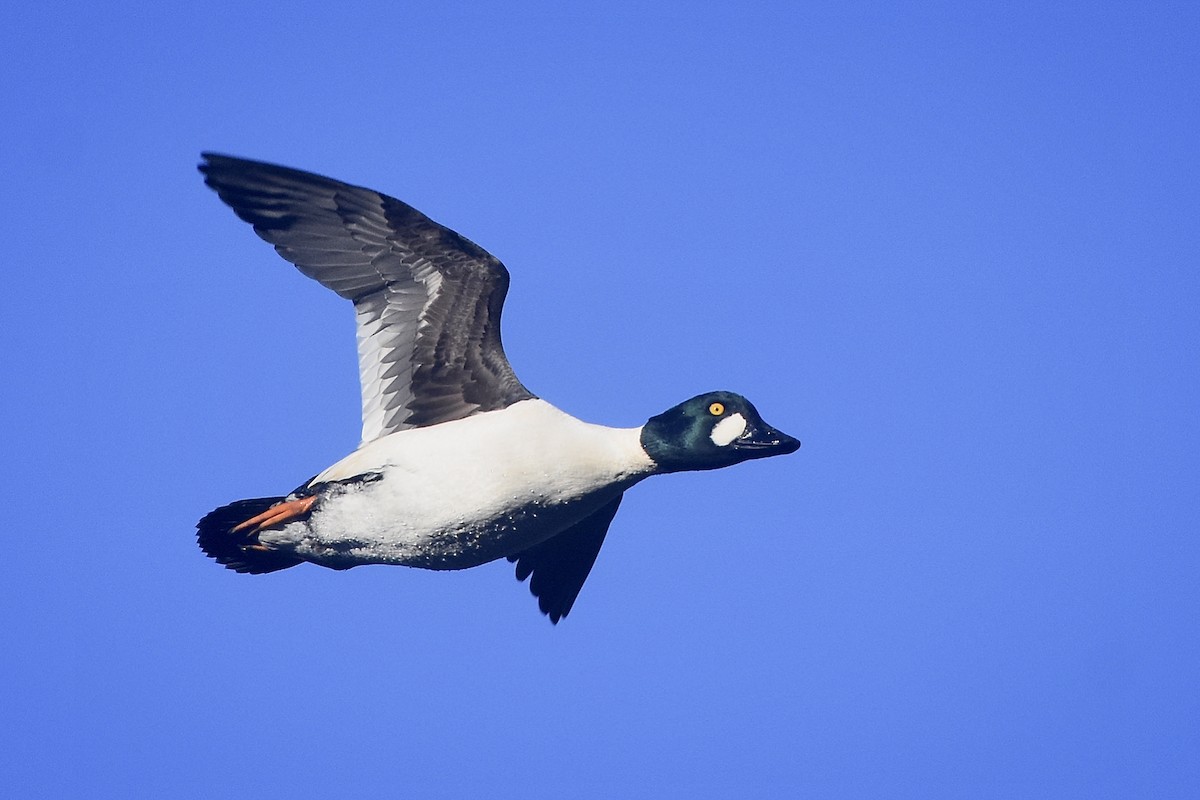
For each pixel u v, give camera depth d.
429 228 12.94
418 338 13.23
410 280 13.16
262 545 13.51
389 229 12.96
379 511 12.95
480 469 12.81
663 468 13.58
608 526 14.68
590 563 14.90
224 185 12.74
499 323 13.30
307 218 12.94
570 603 14.98
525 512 13.06
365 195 12.80
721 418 13.50
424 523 12.95
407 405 13.27
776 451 13.41
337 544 13.30
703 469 13.64
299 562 13.84
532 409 13.13
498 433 12.89
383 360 13.21
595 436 13.34
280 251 12.96
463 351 13.27
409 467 12.87
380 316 13.23
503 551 13.41
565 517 13.33
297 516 13.20
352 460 13.09
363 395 13.18
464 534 13.07
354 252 13.09
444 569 13.58
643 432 13.52
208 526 13.48
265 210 12.86
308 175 12.73
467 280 13.18
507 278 13.19
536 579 15.09
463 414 13.23
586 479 13.18
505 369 13.34
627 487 13.64
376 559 13.46
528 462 12.87
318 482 13.18
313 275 13.09
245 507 13.41
